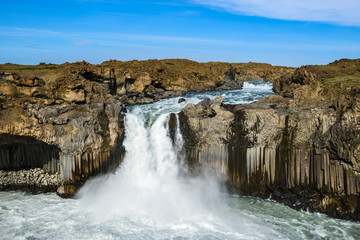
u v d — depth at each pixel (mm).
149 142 44094
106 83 52938
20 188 42344
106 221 33750
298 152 38031
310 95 42375
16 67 53844
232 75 77688
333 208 35594
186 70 74000
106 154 41406
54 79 43844
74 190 39906
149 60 74438
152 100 58375
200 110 42750
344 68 68500
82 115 41719
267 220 34594
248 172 40062
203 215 35375
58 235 30938
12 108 39906
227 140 40688
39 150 43656
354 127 34844
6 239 30203
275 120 39344
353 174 34750
